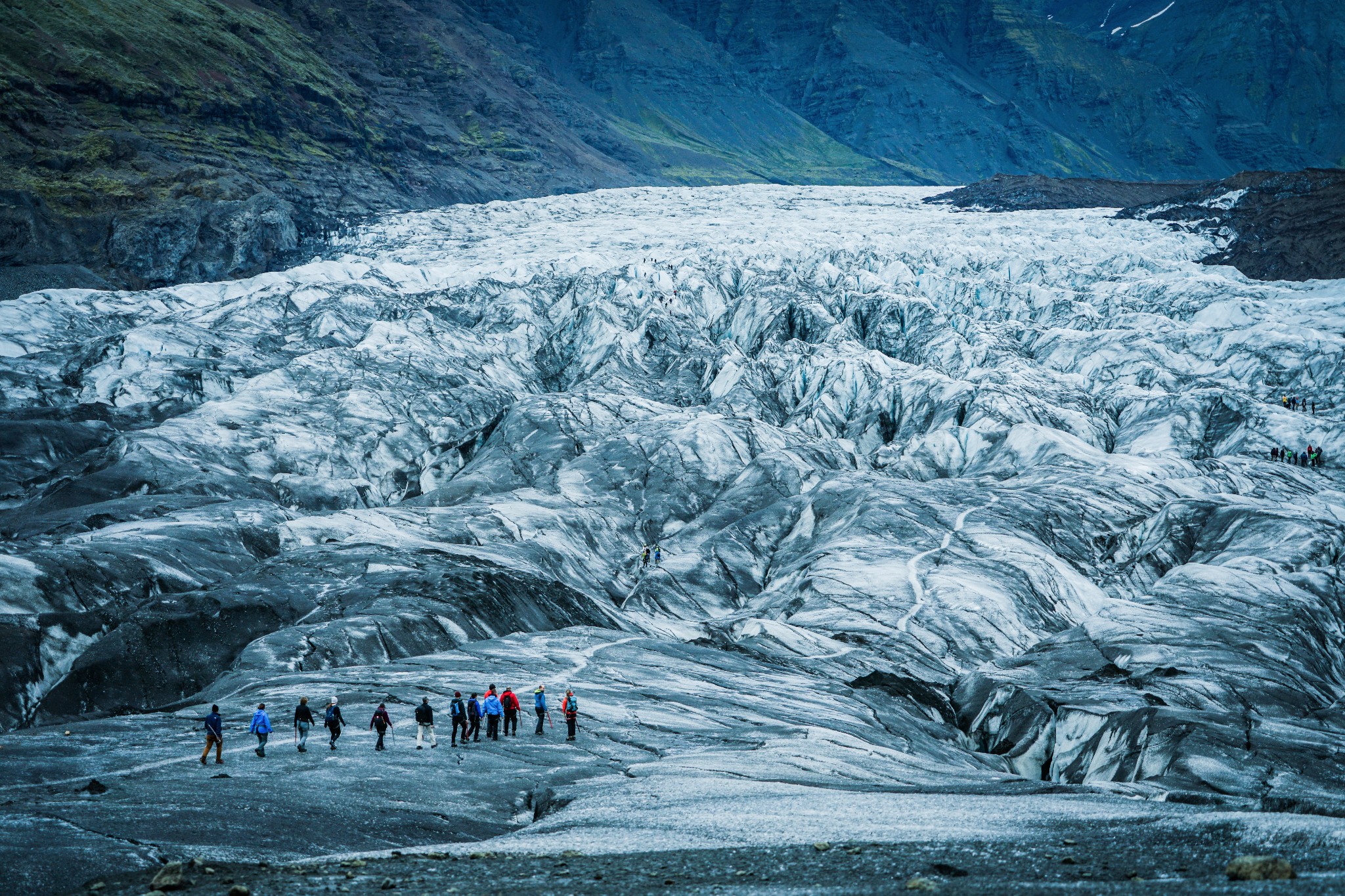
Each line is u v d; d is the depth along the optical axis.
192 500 95.00
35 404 134.88
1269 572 74.00
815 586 78.88
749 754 37.28
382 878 18.67
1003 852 19.64
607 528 106.69
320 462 125.88
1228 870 15.72
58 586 63.00
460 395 150.25
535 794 30.83
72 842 21.89
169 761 31.81
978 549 85.00
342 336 171.50
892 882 16.92
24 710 51.94
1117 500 97.56
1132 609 68.25
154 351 152.00
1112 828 22.38
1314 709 51.72
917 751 46.81
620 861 20.27
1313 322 160.50
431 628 60.25
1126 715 46.84
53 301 176.00
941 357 162.00
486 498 109.38
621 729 41.50
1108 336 159.50
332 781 29.91
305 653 54.16
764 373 155.88
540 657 56.62
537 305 193.12
